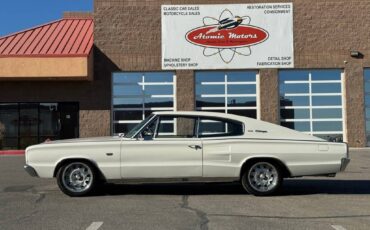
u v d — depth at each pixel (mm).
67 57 24109
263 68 25531
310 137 10539
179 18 25703
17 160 20547
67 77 24359
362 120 25453
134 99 25781
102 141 10414
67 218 8242
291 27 25531
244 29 25578
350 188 11625
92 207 9219
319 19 25531
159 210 8898
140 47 25641
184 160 10312
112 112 25750
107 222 7914
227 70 25781
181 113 10586
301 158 10367
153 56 25625
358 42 25516
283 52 25516
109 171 10328
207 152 10328
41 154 10367
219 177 10375
